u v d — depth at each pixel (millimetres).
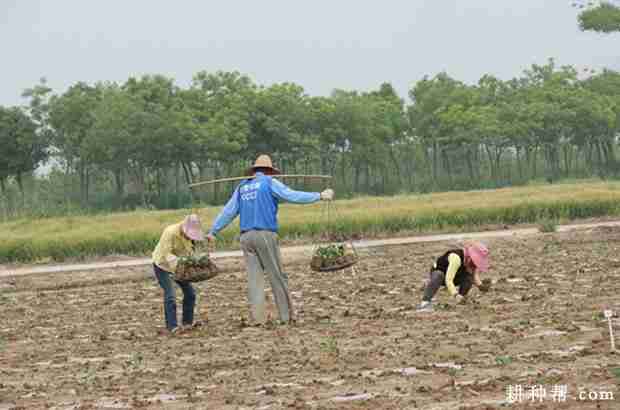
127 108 144875
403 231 71688
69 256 65562
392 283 38625
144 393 18828
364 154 174500
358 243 63156
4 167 156375
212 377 20000
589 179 180625
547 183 179250
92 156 146500
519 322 24766
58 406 18078
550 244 56438
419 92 199625
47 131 158500
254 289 27688
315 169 180625
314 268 28328
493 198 84500
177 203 153500
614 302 28031
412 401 16594
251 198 27516
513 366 19156
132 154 145875
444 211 73812
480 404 16156
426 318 26703
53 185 167125
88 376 21078
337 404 16719
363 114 170125
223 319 30141
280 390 18203
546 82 199375
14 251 65938
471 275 28562
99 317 33219
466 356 20516
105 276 52469
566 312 26266
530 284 34375
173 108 155500
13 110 157250
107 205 152875
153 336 27156
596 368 18359
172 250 27781
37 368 22781
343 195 168250
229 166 165875
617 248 50906
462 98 193000
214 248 65812
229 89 171625
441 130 183125
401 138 191750
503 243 58469
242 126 157250
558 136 189875
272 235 27500
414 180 193625
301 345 23281
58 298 42219
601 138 195250
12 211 134750
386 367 19859
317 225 69438
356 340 23609
